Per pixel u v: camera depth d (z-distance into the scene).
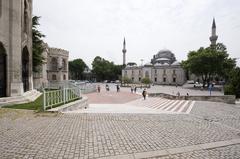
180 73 89.62
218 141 5.83
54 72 55.44
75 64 107.88
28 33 17.53
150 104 18.20
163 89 56.50
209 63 56.50
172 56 106.06
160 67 94.62
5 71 13.29
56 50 55.44
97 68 109.88
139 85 69.31
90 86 37.44
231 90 30.20
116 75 116.19
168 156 4.66
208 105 16.09
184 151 4.98
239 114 11.45
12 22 13.57
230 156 4.71
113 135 6.11
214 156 4.70
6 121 7.63
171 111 12.10
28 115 8.73
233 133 6.78
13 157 4.34
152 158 4.53
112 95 31.56
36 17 25.77
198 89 57.22
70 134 6.11
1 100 11.66
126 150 4.92
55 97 10.86
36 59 25.91
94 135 6.05
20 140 5.46
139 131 6.67
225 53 60.22
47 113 9.21
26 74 17.33
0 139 5.53
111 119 8.45
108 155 4.58
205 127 7.58
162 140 5.79
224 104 17.89
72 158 4.36
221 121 9.08
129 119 8.59
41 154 4.53
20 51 14.41
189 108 13.91
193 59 58.59
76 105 12.18
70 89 13.34
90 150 4.84
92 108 13.76
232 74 31.45
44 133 6.15
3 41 12.95
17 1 14.04
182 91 49.41
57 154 4.55
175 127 7.42
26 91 16.61
